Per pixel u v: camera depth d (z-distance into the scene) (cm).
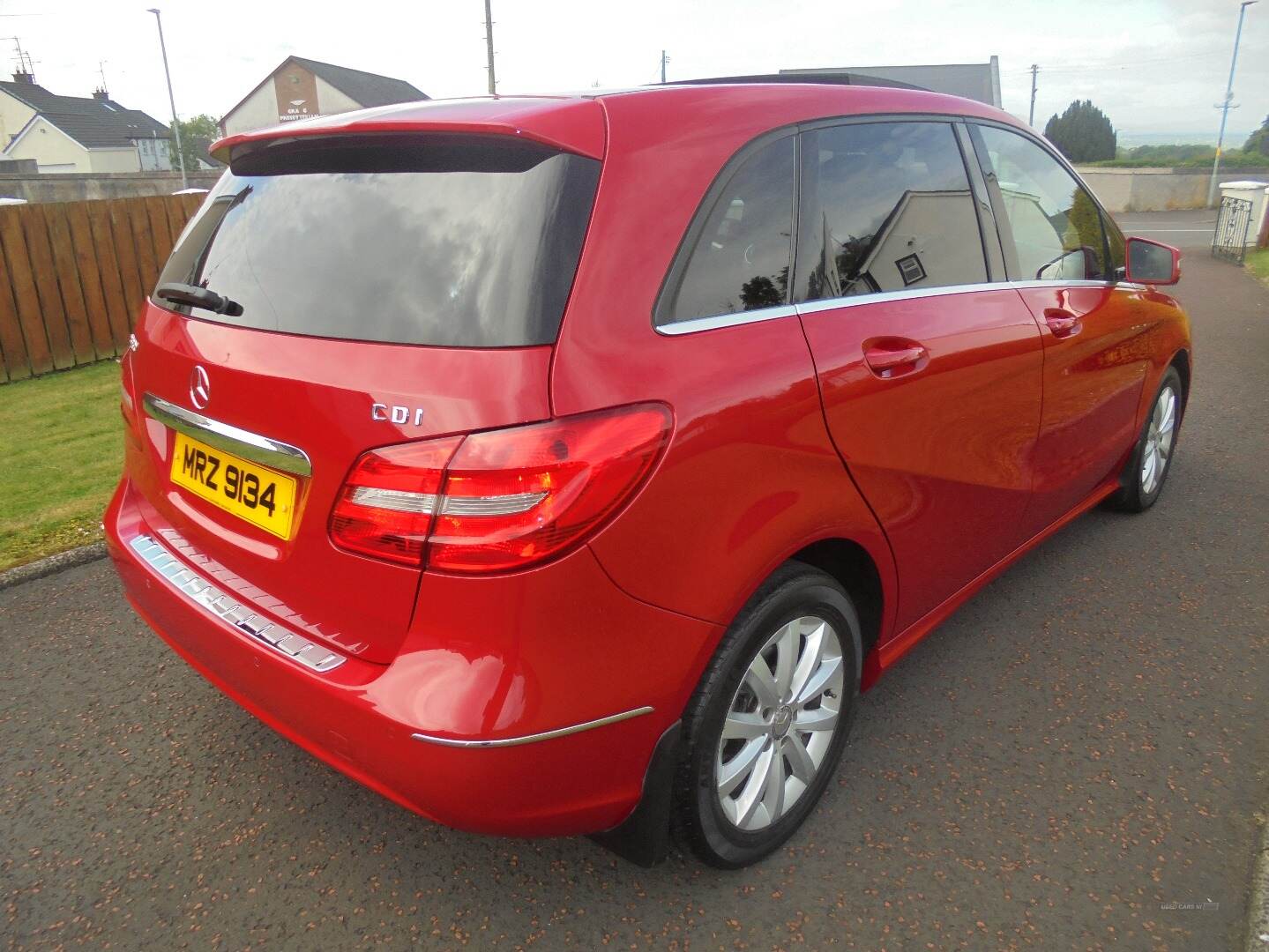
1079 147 5381
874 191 250
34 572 401
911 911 219
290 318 196
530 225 179
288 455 191
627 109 201
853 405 223
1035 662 326
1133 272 372
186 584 224
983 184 295
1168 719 292
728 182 209
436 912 221
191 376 213
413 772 175
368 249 194
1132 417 402
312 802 260
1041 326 303
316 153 218
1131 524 444
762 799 227
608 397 174
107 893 228
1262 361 809
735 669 206
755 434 197
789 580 216
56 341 816
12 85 8081
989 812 251
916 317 249
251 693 207
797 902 222
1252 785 261
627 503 175
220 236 229
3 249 768
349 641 190
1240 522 444
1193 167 3838
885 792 259
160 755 281
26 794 263
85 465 551
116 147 8162
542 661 173
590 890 227
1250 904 219
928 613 287
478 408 167
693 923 217
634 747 190
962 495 275
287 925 218
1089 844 239
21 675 324
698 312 197
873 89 265
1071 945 209
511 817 181
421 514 170
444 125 190
